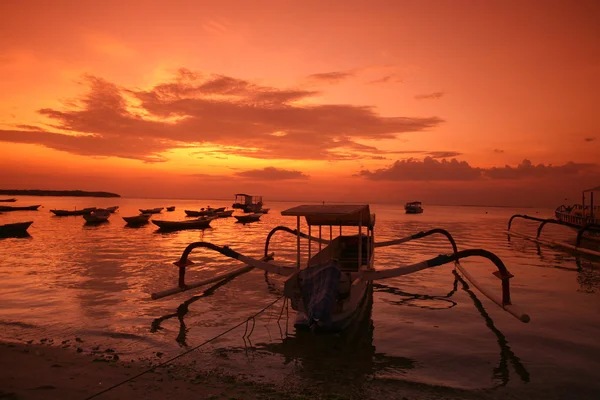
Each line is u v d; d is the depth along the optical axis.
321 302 8.48
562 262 20.44
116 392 6.23
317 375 7.15
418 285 15.23
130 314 10.86
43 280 15.00
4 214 66.94
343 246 16.98
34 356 7.61
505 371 7.43
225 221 60.72
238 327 9.95
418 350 8.51
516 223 60.50
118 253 22.53
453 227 50.22
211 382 6.73
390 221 64.38
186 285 13.55
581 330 9.84
